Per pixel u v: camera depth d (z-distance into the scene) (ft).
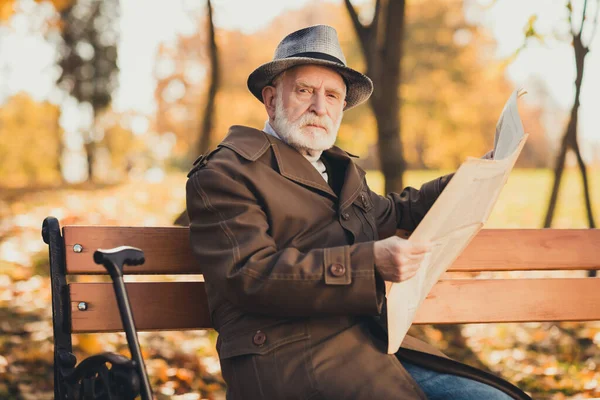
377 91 17.12
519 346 17.17
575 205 40.60
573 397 14.02
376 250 6.95
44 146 91.40
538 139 108.99
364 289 6.91
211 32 21.29
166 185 49.11
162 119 84.17
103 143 90.94
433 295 9.24
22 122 90.53
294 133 8.13
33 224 28.12
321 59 8.04
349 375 7.23
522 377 15.14
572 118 18.95
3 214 30.55
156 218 33.63
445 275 22.95
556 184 19.51
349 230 8.05
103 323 7.97
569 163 57.88
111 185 48.67
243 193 7.52
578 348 16.84
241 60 68.28
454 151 83.20
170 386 13.26
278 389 7.17
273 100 8.57
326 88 8.23
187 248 8.46
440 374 7.97
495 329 18.22
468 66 77.87
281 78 8.32
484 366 15.97
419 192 9.35
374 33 17.42
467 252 9.40
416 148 85.25
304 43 8.37
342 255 6.98
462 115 80.43
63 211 32.14
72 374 7.07
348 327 7.61
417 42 79.56
